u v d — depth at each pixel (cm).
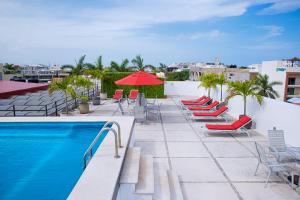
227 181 530
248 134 855
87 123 787
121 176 402
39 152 651
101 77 1938
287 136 754
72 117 830
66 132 791
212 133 902
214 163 624
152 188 403
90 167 402
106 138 559
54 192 446
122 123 713
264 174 563
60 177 509
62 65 2572
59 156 624
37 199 421
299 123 694
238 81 989
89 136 769
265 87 4269
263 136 870
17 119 807
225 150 718
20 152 653
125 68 2547
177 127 991
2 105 1205
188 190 495
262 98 902
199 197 470
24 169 549
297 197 469
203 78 1516
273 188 502
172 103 1698
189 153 692
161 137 848
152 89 2000
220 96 1482
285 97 5422
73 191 326
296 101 2216
